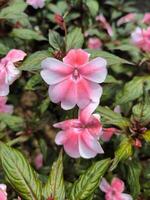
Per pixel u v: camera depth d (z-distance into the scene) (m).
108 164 0.19
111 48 0.28
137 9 0.39
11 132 0.28
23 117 0.29
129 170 0.23
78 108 0.21
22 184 0.18
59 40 0.22
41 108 0.24
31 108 0.32
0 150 0.19
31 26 0.30
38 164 0.30
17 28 0.27
